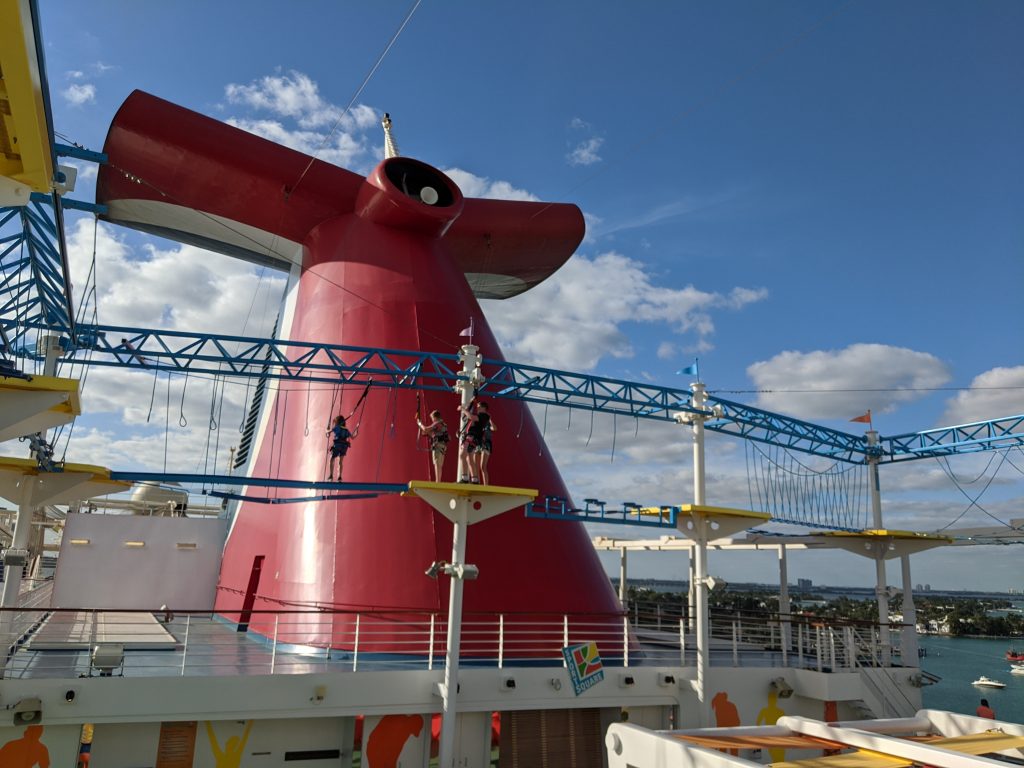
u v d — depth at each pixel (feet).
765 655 67.77
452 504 44.75
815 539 79.66
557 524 62.69
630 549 100.01
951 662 325.42
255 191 74.59
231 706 42.16
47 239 47.37
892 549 71.20
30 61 20.93
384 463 61.26
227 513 91.56
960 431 80.69
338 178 76.64
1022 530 79.41
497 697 47.70
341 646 53.06
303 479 63.72
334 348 58.13
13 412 32.35
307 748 44.24
